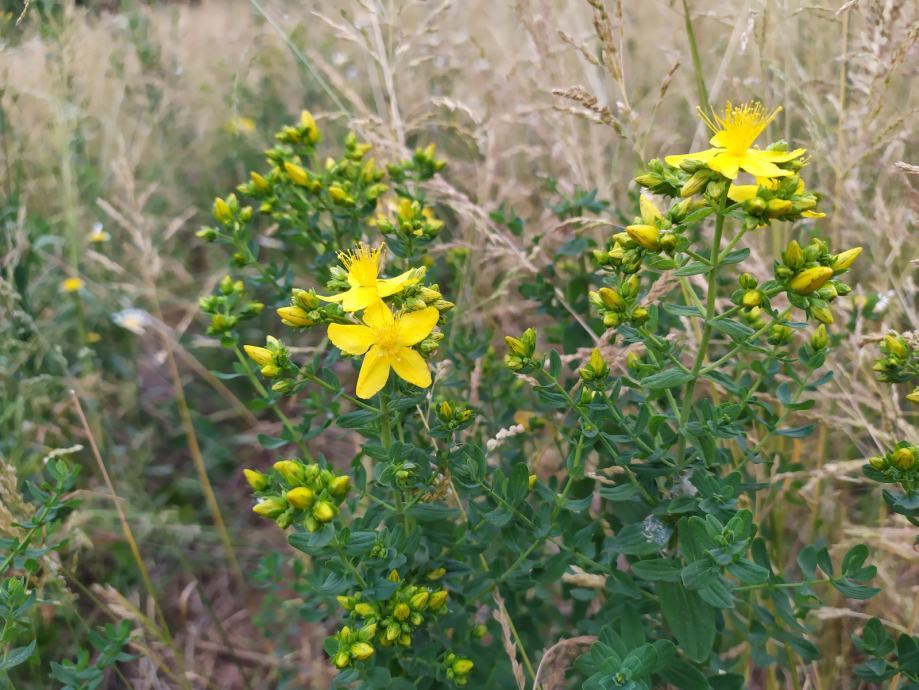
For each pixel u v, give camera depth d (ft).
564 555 0.59
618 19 0.71
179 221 1.05
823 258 0.48
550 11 0.90
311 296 0.54
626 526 0.57
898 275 0.81
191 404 1.11
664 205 0.74
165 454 1.06
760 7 0.75
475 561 0.65
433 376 0.72
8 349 0.87
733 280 0.80
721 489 0.52
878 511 0.75
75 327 1.08
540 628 0.74
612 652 0.48
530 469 0.76
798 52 0.91
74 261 1.00
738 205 0.48
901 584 0.73
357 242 0.71
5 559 0.63
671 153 1.01
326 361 0.65
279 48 1.27
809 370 0.58
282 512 0.48
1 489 0.65
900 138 0.77
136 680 0.81
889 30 0.69
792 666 0.62
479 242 0.90
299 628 0.84
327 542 0.47
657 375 0.52
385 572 0.55
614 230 0.86
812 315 0.48
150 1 1.22
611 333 0.57
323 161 1.17
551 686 0.60
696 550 0.51
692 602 0.53
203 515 0.98
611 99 1.04
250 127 1.28
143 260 0.96
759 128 0.48
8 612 0.57
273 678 0.81
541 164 1.08
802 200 0.47
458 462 0.58
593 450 0.66
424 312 0.52
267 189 0.74
